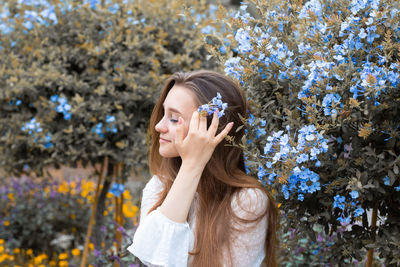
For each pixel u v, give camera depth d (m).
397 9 1.48
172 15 3.11
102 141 3.00
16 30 3.06
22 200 4.36
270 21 1.70
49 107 2.84
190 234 1.49
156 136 1.72
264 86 1.70
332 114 1.41
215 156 1.54
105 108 2.82
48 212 4.25
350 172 1.52
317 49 1.57
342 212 1.57
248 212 1.48
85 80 3.00
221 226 1.47
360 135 1.40
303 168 1.43
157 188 1.71
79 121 2.89
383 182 1.52
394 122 1.50
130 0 3.10
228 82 1.54
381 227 1.63
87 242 3.15
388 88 1.43
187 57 2.95
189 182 1.40
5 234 4.11
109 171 3.24
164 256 1.36
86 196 4.41
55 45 3.02
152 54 2.99
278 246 2.06
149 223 1.39
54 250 4.15
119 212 3.45
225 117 1.52
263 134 1.65
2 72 2.89
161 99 1.62
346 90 1.46
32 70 2.88
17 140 2.89
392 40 1.50
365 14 1.49
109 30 2.96
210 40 2.46
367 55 1.49
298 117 1.55
